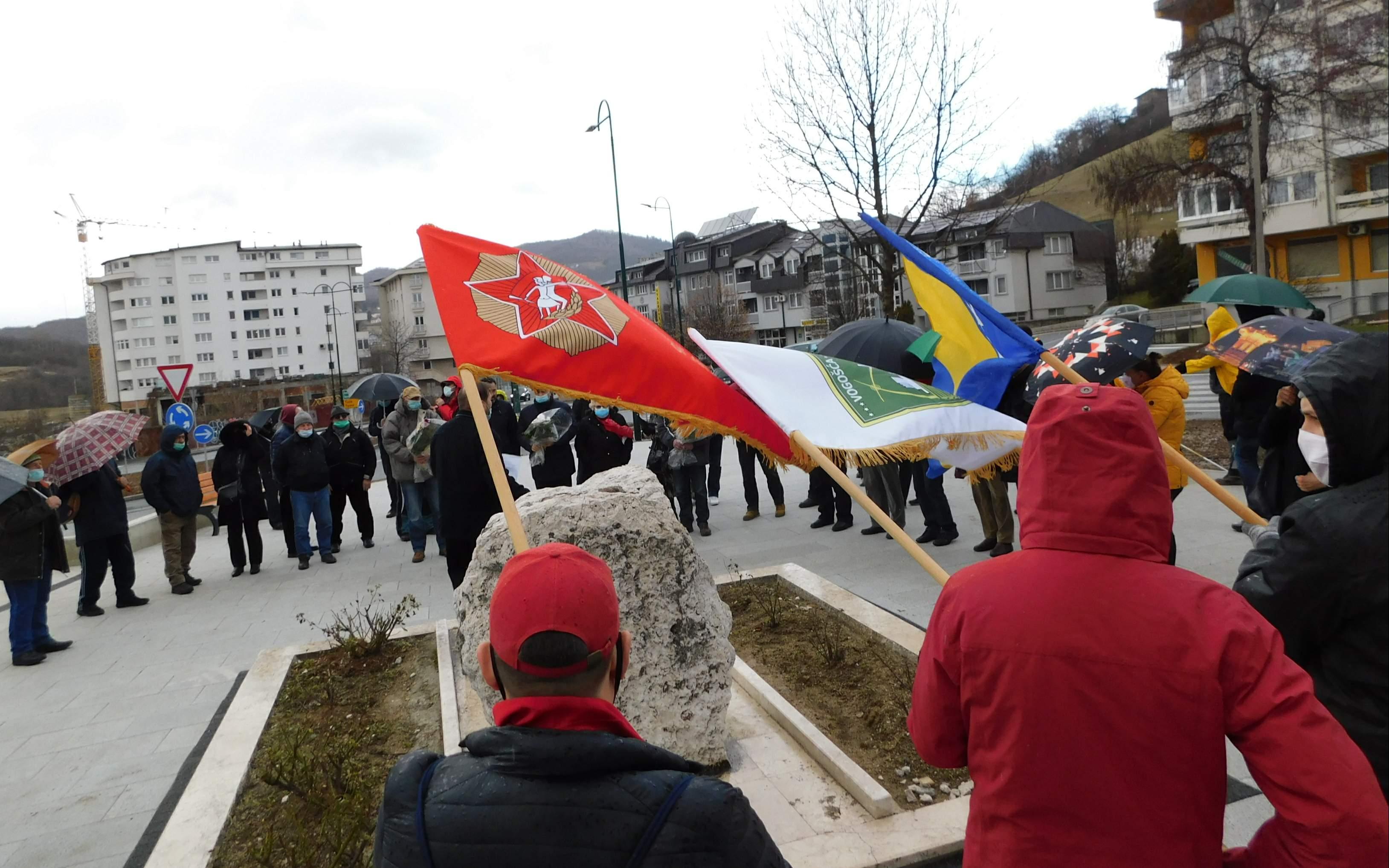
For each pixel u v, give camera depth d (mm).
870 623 6113
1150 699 1689
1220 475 10969
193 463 9984
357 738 5082
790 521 10914
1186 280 45469
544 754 1464
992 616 1849
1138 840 1691
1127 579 1782
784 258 67375
